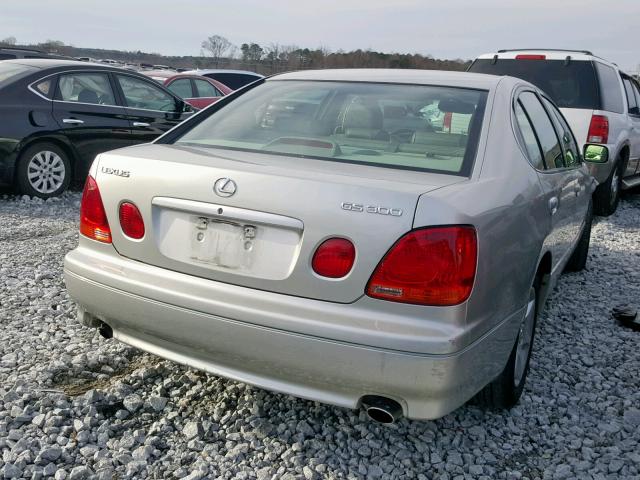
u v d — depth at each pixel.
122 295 2.88
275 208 2.56
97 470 2.71
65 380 3.43
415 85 3.52
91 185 3.05
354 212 2.46
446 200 2.48
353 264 2.45
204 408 3.21
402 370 2.42
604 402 3.54
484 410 3.34
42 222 6.86
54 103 7.93
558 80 8.25
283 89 3.74
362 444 2.99
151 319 2.83
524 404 3.45
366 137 3.23
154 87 9.07
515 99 3.58
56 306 4.43
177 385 3.41
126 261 2.92
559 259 4.18
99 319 3.11
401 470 2.83
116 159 3.00
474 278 2.49
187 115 9.42
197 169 2.75
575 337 4.44
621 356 4.16
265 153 3.08
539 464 2.96
